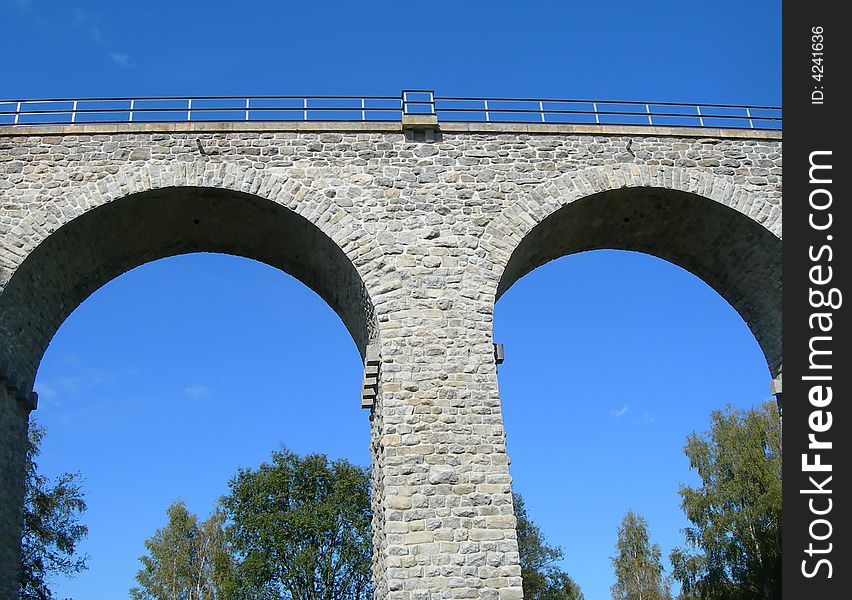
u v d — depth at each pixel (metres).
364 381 18.33
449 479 16.58
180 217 19.70
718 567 38.69
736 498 39.00
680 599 49.97
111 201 18.41
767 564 36.47
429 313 18.05
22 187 18.38
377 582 17.52
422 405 17.16
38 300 18.67
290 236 19.80
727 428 41.31
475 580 15.83
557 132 20.30
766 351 22.00
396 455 16.64
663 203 20.61
